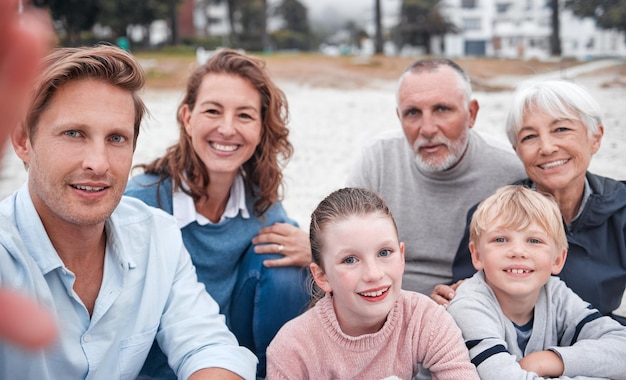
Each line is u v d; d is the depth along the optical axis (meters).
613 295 2.59
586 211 2.56
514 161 3.03
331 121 11.94
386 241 2.09
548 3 32.72
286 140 2.98
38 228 1.78
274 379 2.15
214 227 2.76
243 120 2.69
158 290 2.06
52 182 1.71
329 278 2.16
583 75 16.72
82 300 1.92
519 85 2.73
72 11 29.31
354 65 23.23
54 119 1.69
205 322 2.11
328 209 2.19
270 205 2.93
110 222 1.96
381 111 13.30
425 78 2.88
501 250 2.27
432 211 3.02
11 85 0.41
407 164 3.11
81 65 1.69
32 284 1.75
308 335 2.18
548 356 2.16
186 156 2.73
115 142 1.78
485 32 67.75
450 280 2.97
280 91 2.88
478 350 2.16
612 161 7.09
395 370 2.16
